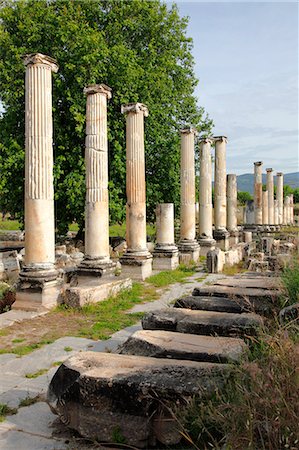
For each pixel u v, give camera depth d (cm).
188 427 389
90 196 1409
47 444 441
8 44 2069
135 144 1658
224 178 2723
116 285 1260
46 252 1122
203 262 2123
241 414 354
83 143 2112
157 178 2481
